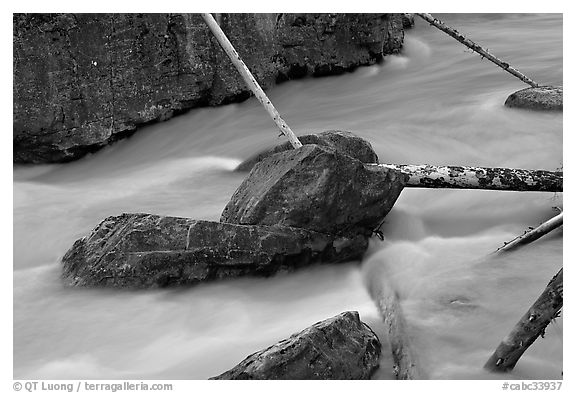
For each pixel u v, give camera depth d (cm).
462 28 2156
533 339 907
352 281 1122
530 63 1814
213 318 1042
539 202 1230
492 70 1791
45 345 1009
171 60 1565
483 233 1196
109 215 1284
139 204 1320
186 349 995
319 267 1130
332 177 1109
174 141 1565
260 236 1091
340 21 1780
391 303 1037
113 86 1502
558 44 1950
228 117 1636
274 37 1714
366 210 1136
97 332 1025
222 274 1088
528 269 1084
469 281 1073
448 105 1568
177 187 1383
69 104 1458
